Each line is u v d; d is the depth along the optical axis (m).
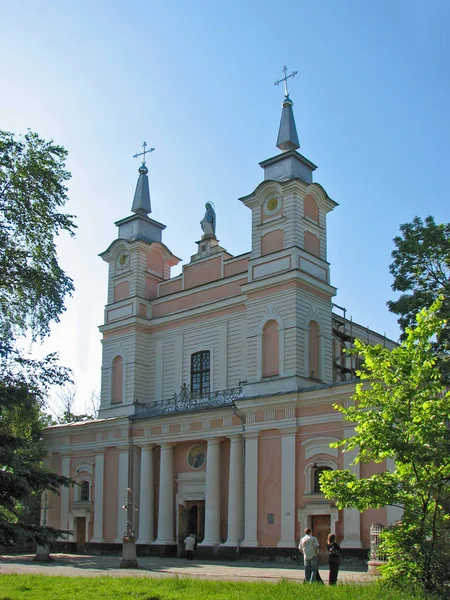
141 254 42.88
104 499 39.06
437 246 29.72
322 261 35.97
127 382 40.84
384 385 17.27
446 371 24.64
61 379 21.62
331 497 16.81
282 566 28.64
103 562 31.09
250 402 32.88
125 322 41.69
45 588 18.08
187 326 39.97
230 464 33.69
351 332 42.31
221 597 15.94
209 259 40.09
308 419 31.17
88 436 40.88
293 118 38.31
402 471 16.20
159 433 37.34
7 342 22.95
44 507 39.16
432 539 15.62
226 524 34.19
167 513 36.19
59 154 25.05
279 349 33.81
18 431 22.73
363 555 27.94
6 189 23.70
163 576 21.61
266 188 36.28
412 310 29.48
